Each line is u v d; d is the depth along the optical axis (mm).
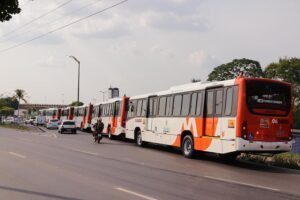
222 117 19609
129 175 14648
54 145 28875
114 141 36969
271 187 12961
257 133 18500
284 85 19375
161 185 12570
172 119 24844
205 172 16375
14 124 84750
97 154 22781
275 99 19062
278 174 16797
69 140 35781
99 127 33656
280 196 11359
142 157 21922
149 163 18953
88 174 14586
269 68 73438
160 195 10875
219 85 20203
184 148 22969
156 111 27547
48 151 23656
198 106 21844
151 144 33156
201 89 21734
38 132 53000
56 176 13898
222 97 19844
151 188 11961
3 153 21594
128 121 33031
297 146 27844
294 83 72562
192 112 22406
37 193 10805
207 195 11125
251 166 19766
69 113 67250
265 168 19109
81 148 26891
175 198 10523
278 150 18844
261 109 18688
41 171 15016
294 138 28188
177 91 24656
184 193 11312
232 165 19781
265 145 18562
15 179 13055
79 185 12164
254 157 22672
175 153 25734
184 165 18750
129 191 11344
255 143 18406
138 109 31078
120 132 37062
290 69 71688
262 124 18625
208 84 21219
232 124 18797
